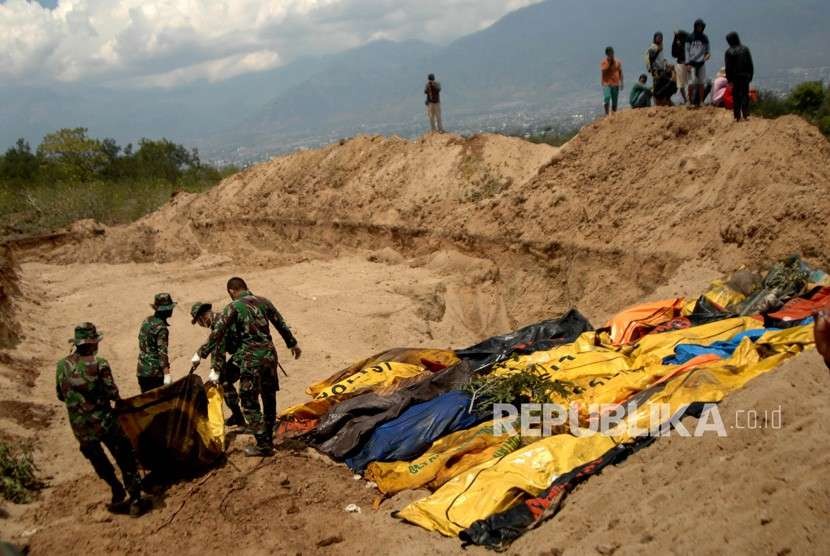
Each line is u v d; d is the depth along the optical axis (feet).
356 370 31.35
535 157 58.75
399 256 59.88
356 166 71.15
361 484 23.85
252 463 25.38
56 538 21.20
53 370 39.22
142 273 68.49
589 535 16.78
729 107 49.19
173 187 105.81
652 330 31.71
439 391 26.91
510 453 21.39
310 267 61.36
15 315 47.42
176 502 23.30
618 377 25.20
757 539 13.06
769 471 15.08
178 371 37.29
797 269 31.96
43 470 26.05
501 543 18.15
